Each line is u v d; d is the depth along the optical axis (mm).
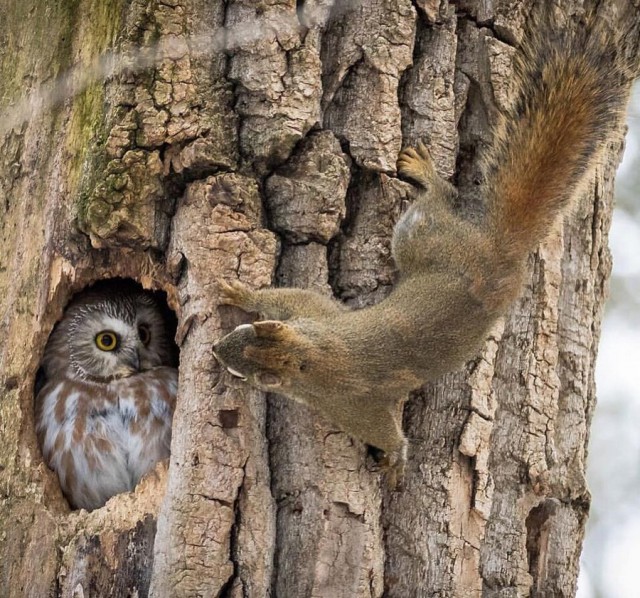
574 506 11227
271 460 10328
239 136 10711
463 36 11312
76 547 10586
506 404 10969
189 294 10492
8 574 10750
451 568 10344
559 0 11586
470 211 10656
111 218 10711
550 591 10961
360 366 9812
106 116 10977
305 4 10977
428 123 10984
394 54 10914
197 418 10203
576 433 11367
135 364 13656
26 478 11141
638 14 11469
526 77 10984
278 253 10555
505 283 10047
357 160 10727
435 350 9914
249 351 9680
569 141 10531
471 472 10531
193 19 10961
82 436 13312
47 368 13625
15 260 11516
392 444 10094
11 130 11742
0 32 12133
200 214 10555
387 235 10625
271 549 10094
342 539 10094
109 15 11328
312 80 10719
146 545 10477
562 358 11500
